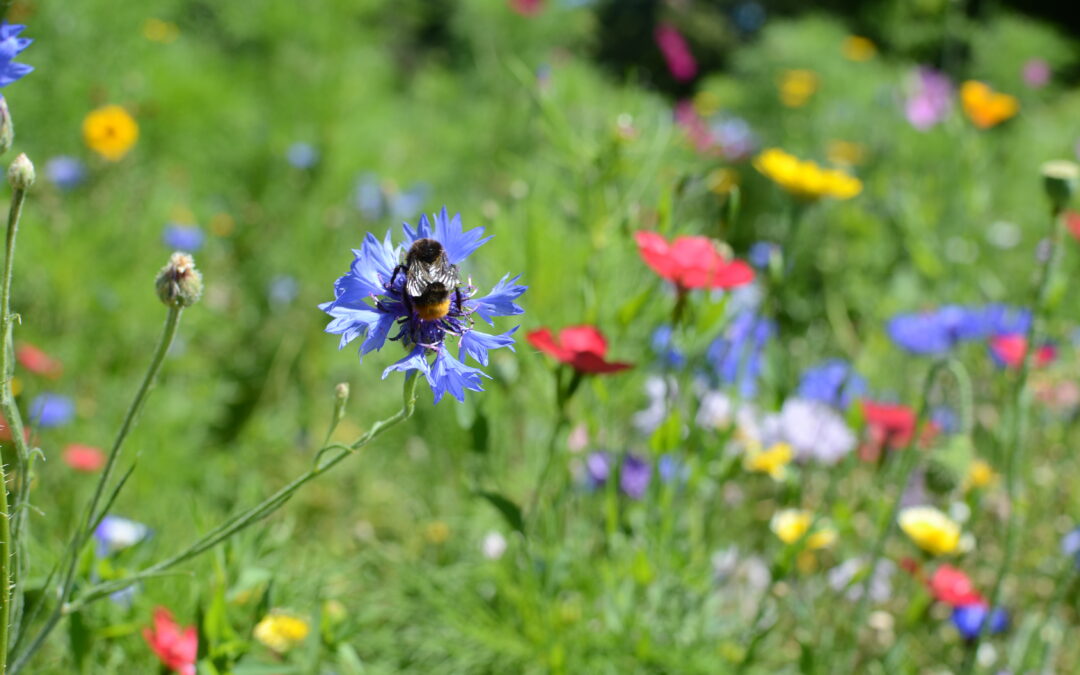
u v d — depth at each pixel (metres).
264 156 1.24
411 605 0.66
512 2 1.71
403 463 0.87
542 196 0.76
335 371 1.03
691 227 0.67
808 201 0.70
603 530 0.69
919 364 1.01
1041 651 0.67
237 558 0.58
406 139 1.41
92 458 0.73
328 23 1.33
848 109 1.72
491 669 0.65
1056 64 2.10
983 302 1.12
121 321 0.94
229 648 0.54
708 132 1.46
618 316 0.62
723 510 0.76
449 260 0.47
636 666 0.63
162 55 1.22
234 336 1.08
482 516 0.69
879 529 0.65
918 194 1.36
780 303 1.13
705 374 0.68
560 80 1.30
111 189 1.10
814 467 0.82
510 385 0.66
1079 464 0.88
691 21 2.60
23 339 0.87
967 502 0.65
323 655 0.61
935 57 2.23
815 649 0.67
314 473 0.47
